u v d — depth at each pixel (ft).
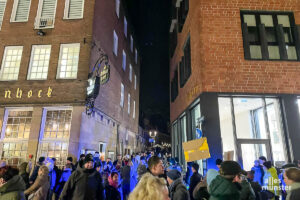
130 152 67.05
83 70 34.32
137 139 82.07
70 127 31.48
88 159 12.50
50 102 33.32
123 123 57.41
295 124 26.18
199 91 28.32
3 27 38.27
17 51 37.55
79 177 12.18
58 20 37.63
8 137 33.06
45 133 32.73
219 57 28.19
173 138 56.70
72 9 38.42
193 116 35.22
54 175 19.90
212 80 27.48
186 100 37.76
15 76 36.17
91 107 32.73
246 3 30.22
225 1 30.19
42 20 38.17
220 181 8.02
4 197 9.16
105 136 42.09
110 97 44.88
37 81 34.78
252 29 29.73
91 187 12.10
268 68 27.94
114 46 51.03
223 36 28.91
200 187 11.45
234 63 27.99
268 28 29.81
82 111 32.14
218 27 29.25
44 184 14.34
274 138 27.86
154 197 4.91
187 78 36.14
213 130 25.72
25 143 32.55
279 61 28.22
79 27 36.68
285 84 27.50
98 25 39.22
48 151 31.48
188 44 36.86
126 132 61.26
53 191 19.43
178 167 22.15
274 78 27.63
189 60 36.17
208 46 28.55
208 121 25.99
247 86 27.32
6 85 35.06
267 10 30.14
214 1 30.14
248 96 27.63
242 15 30.04
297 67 28.07
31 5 39.04
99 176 12.90
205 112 26.37
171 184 10.51
